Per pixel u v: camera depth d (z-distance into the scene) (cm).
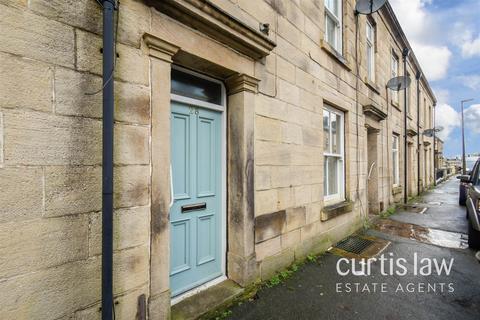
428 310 270
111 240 171
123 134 197
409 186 1177
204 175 295
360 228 588
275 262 345
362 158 619
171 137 263
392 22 870
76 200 173
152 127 214
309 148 420
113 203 185
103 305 169
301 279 337
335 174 552
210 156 302
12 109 148
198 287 285
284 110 368
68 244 169
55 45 165
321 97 455
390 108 861
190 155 280
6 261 145
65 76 169
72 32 173
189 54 245
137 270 204
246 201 301
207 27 248
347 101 551
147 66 212
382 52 800
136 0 204
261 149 328
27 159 153
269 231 337
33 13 156
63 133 168
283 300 285
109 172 171
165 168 222
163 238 220
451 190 1534
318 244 433
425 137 1535
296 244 384
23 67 152
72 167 171
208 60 259
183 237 274
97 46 184
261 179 327
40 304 158
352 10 589
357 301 285
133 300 201
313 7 441
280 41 363
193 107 285
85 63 178
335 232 488
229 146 315
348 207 519
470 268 377
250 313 260
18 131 150
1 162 144
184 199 273
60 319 165
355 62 596
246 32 277
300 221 394
